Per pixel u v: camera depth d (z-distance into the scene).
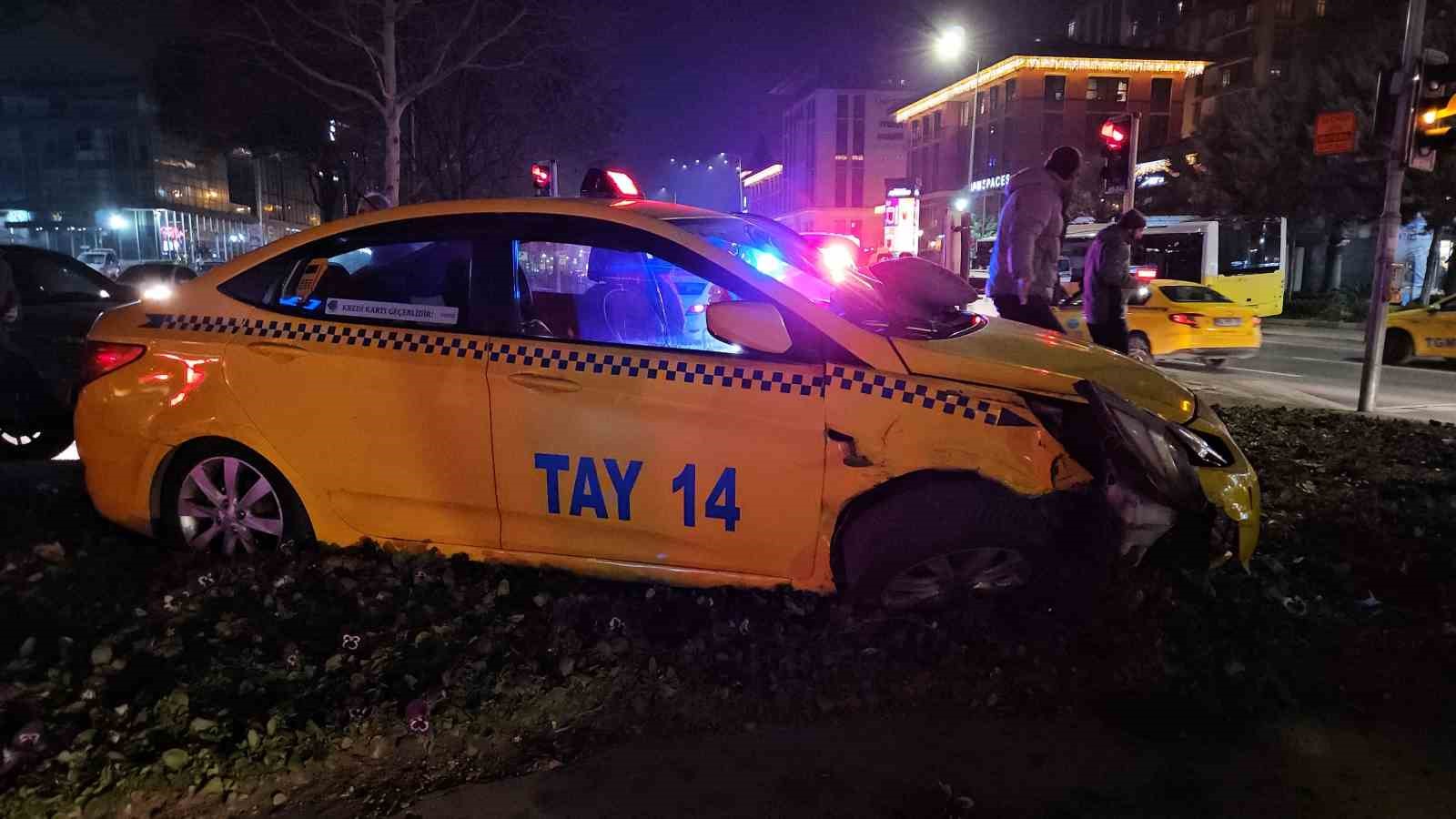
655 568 3.77
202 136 26.94
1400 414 10.94
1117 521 3.62
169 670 3.12
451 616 3.60
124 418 4.16
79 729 2.81
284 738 2.85
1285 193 31.09
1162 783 2.84
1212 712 3.17
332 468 4.01
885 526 3.49
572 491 3.76
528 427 3.76
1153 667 3.39
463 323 3.90
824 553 3.63
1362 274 40.00
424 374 3.86
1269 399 12.09
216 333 4.14
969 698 3.26
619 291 4.27
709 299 4.25
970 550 3.46
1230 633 3.62
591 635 3.54
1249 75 57.06
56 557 4.23
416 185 28.28
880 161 96.81
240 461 4.14
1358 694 3.33
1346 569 4.27
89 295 8.35
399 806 2.71
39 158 58.91
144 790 2.65
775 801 2.74
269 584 3.79
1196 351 15.24
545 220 3.91
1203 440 3.88
